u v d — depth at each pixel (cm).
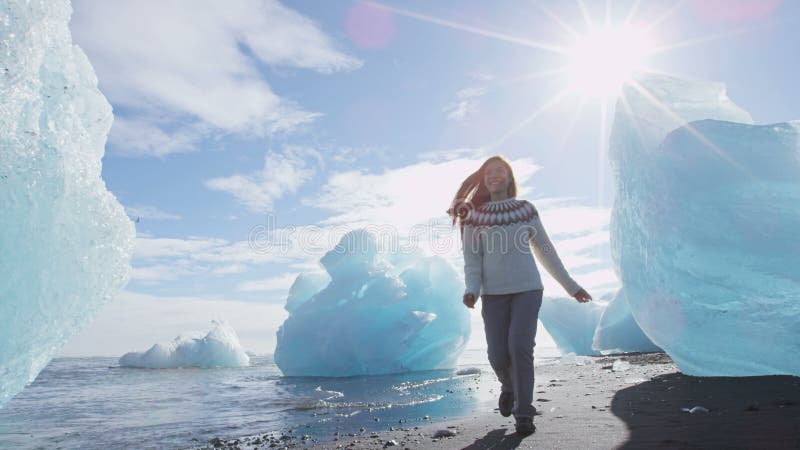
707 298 379
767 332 350
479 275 222
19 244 173
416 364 1123
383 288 1102
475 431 223
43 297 182
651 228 419
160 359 1619
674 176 402
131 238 215
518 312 210
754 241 359
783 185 358
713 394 278
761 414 201
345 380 848
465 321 1181
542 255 223
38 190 178
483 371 860
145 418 464
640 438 171
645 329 449
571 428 202
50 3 190
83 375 1235
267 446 261
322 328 1082
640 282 439
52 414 516
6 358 175
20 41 175
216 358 1628
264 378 1015
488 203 229
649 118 450
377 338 1046
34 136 180
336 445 230
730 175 378
